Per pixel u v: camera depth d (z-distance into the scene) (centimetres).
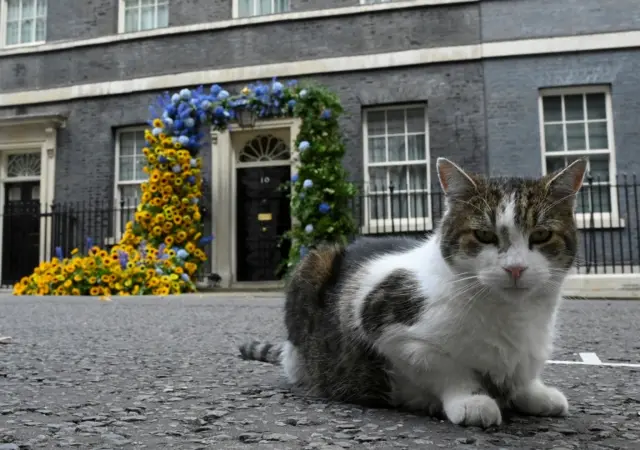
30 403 247
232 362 363
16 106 1438
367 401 236
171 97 1331
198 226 1243
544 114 1206
